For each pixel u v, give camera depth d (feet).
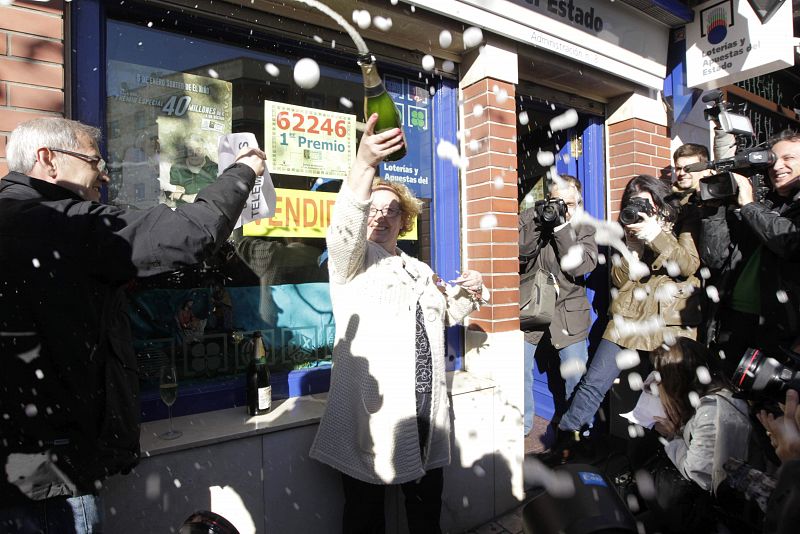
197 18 6.49
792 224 6.37
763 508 3.89
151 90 6.39
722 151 8.25
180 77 6.62
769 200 7.36
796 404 3.84
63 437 3.78
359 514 5.77
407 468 5.44
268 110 7.36
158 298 6.43
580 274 9.99
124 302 4.61
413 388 5.57
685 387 5.61
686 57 11.33
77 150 4.12
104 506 5.05
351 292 5.64
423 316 5.95
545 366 12.66
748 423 4.80
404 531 7.10
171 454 5.40
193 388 6.60
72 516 3.92
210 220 3.88
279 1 6.65
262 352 6.76
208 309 6.82
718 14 10.71
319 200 7.86
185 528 3.24
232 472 5.77
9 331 3.60
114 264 3.75
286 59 7.52
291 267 7.59
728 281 7.82
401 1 7.32
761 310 7.13
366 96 3.88
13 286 3.60
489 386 8.14
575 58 9.60
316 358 7.83
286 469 6.13
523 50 9.08
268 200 4.89
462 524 7.88
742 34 10.37
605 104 11.91
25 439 3.67
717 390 5.29
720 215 7.83
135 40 6.27
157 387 6.38
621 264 9.50
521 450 8.66
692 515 5.07
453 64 9.06
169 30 6.53
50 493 3.72
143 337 6.32
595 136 11.91
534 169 13.24
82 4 5.66
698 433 5.07
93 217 3.75
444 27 7.95
